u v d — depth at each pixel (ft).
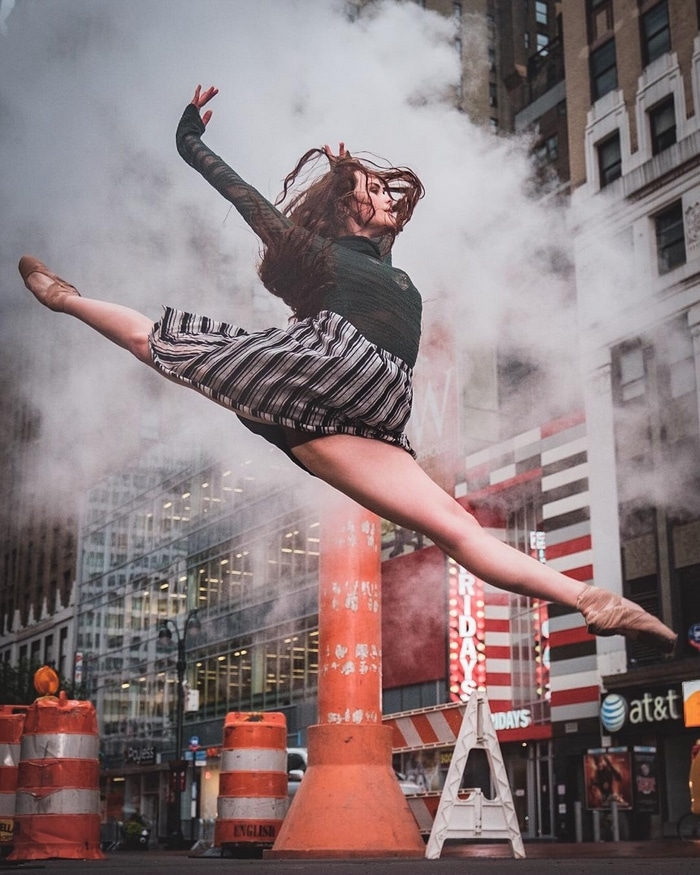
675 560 82.48
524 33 130.21
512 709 103.50
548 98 114.83
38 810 24.13
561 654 92.84
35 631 141.49
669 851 32.58
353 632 25.13
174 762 102.94
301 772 62.28
